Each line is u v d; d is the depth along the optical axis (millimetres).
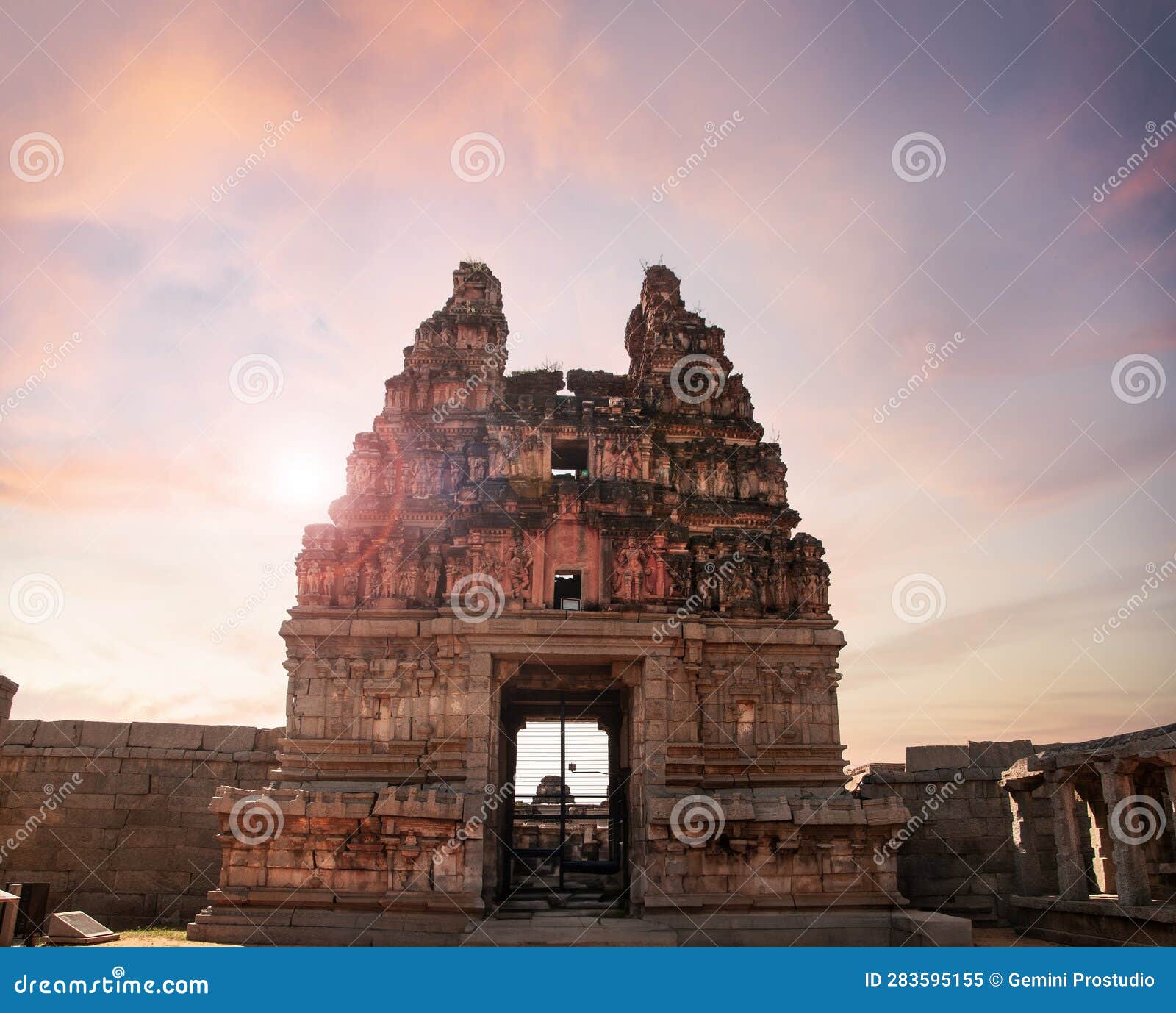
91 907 37625
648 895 31891
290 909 31344
